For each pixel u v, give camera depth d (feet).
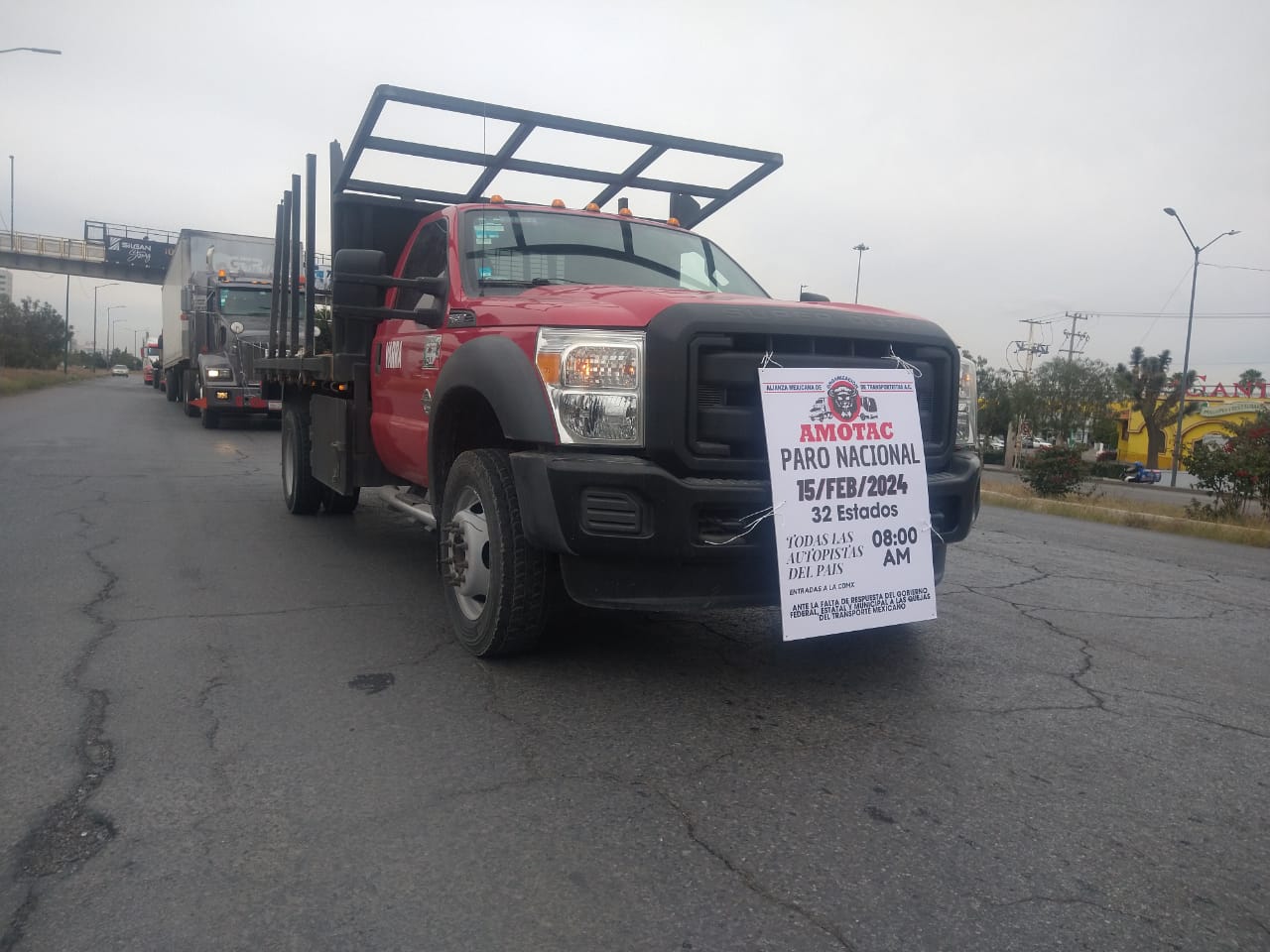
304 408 27.89
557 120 20.35
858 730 12.30
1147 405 190.80
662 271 18.93
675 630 16.67
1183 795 10.66
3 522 25.98
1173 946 7.88
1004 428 193.06
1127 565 25.59
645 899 8.34
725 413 12.43
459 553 14.99
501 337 14.12
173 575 20.01
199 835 9.23
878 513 13.10
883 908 8.30
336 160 22.82
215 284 67.92
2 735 11.46
